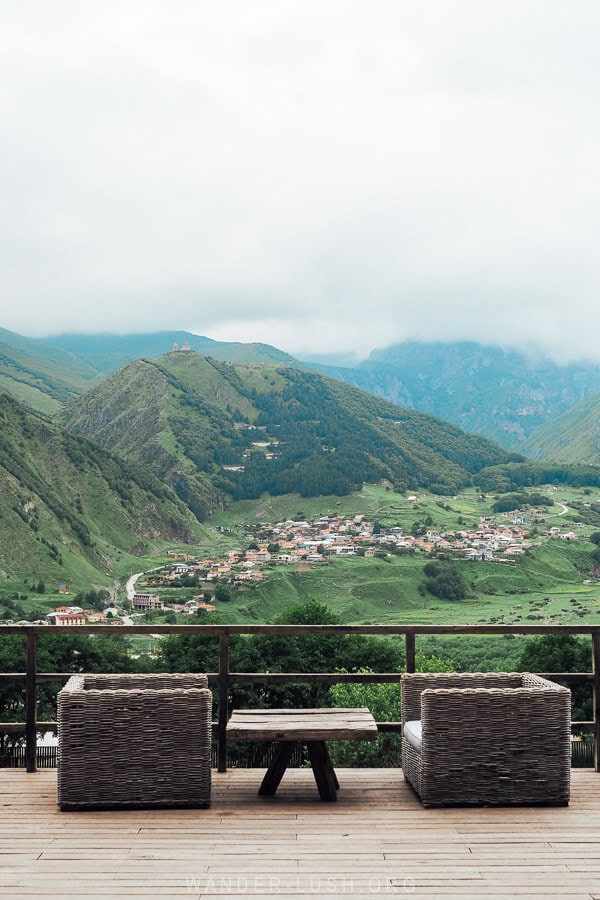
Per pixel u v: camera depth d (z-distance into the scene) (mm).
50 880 3459
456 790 4461
